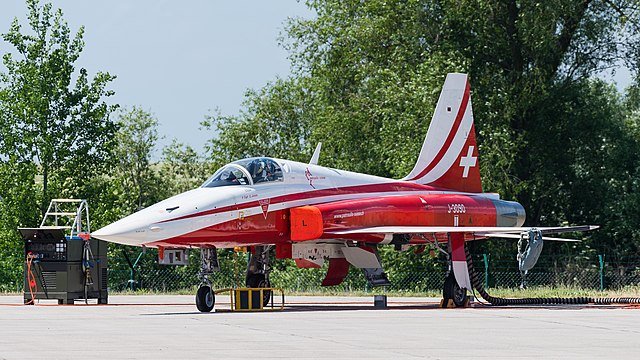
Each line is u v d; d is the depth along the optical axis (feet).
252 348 69.31
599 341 75.51
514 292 183.73
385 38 256.11
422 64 229.04
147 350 67.97
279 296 180.14
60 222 235.40
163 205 117.39
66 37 234.99
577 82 242.78
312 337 78.02
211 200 118.42
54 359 62.39
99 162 235.61
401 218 133.39
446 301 131.64
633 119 268.00
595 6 237.66
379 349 68.85
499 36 237.86
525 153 242.37
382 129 237.66
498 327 88.99
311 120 327.88
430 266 232.32
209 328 87.40
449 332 83.15
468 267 138.21
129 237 111.65
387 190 138.41
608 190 251.39
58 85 230.89
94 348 69.31
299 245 129.59
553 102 238.89
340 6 272.10
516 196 237.25
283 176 126.52
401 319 99.71
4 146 229.66
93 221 232.32
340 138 261.85
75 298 136.46
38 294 137.08
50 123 232.12
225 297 177.06
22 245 230.27
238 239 121.19
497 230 126.31
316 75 271.90
